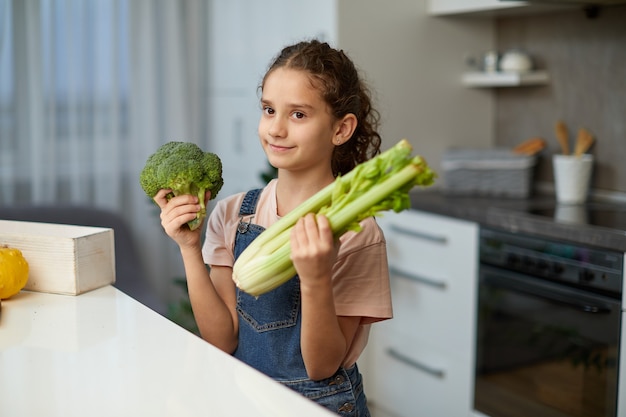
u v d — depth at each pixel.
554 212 2.60
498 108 3.49
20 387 0.92
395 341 3.05
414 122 3.26
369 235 1.32
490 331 2.63
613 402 2.22
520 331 2.52
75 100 3.75
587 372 2.30
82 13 3.72
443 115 3.35
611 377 2.22
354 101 1.30
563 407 2.38
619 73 2.94
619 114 2.95
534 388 2.48
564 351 2.37
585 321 2.29
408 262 2.97
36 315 1.23
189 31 3.97
